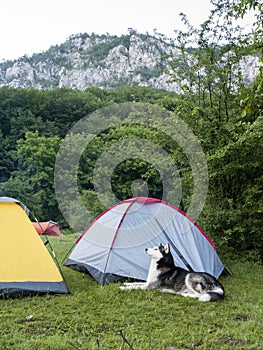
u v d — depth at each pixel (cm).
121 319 579
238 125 1073
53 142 3934
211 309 639
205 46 1231
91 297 677
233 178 1148
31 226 745
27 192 3622
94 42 16825
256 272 954
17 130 4509
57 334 517
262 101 1014
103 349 471
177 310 629
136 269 791
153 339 505
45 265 708
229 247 1117
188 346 488
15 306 623
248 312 626
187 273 725
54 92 5131
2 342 487
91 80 14000
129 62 14325
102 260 807
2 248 697
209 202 1171
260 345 493
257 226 1076
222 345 491
